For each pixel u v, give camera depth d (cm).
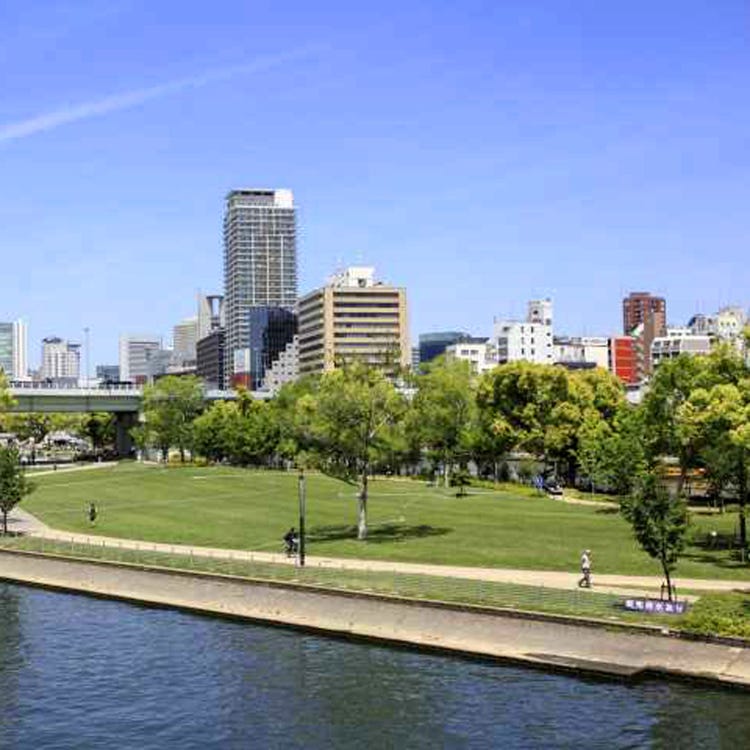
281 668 5741
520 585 6412
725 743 4416
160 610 7406
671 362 9338
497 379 14312
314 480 15462
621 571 7150
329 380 9244
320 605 6825
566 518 10312
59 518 11419
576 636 5762
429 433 10025
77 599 7875
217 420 19375
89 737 4719
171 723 4878
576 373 15288
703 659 5350
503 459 16862
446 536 9069
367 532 9481
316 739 4625
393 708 5003
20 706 5153
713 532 8400
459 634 6122
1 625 6938
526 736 4575
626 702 4981
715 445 8238
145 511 11831
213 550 8825
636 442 9612
